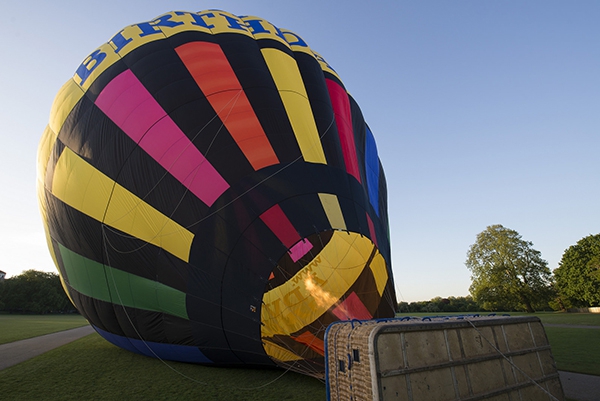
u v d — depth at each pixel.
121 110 8.28
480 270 45.97
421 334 3.41
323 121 9.19
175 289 7.20
